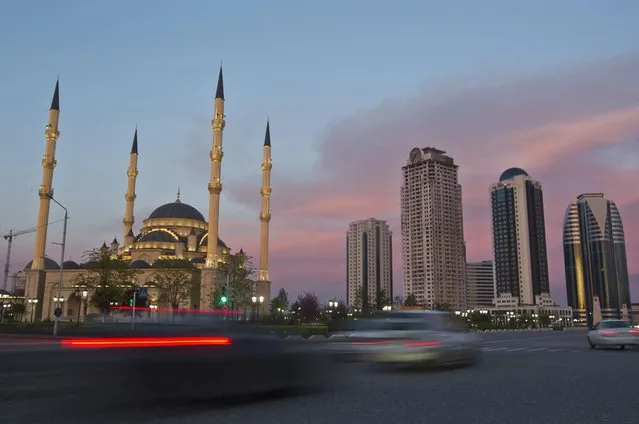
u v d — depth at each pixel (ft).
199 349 36.60
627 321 113.29
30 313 375.45
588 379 54.19
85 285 275.80
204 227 478.18
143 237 428.97
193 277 368.48
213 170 364.17
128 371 35.09
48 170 380.17
